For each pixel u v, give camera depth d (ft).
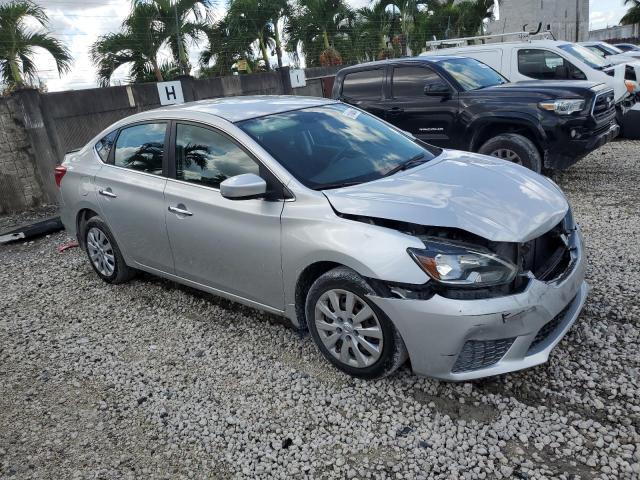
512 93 24.03
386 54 64.03
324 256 11.15
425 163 13.55
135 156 15.98
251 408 11.24
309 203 11.66
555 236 11.44
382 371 11.10
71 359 13.94
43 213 30.30
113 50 41.42
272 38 54.70
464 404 10.66
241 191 11.62
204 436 10.59
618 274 15.20
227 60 50.67
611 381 10.85
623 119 34.63
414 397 11.00
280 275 12.23
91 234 18.01
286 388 11.78
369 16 67.72
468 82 26.09
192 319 15.39
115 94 34.24
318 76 52.80
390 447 9.80
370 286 10.57
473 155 14.67
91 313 16.51
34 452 10.63
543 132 22.99
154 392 12.13
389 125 15.90
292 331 14.05
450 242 10.18
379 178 12.50
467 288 9.84
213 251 13.58
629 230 18.63
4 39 32.45
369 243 10.57
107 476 9.82
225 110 14.44
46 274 20.48
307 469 9.49
